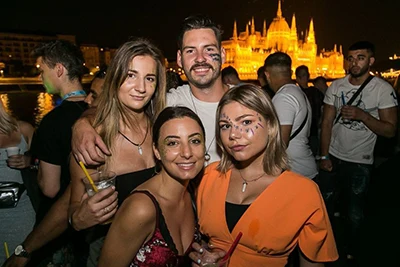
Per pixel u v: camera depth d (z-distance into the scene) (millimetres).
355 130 3705
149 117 2232
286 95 3297
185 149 1646
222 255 1658
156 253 1602
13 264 2057
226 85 2691
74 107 2506
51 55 2564
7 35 66188
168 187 1713
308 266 1788
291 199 1724
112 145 2012
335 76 113125
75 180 1915
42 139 2414
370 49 3645
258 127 1752
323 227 1724
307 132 3473
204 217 1868
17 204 2547
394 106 3592
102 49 82250
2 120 2592
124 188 2021
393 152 4188
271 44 109688
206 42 2391
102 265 1623
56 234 2021
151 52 2041
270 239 1722
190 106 2506
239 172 1881
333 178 4023
